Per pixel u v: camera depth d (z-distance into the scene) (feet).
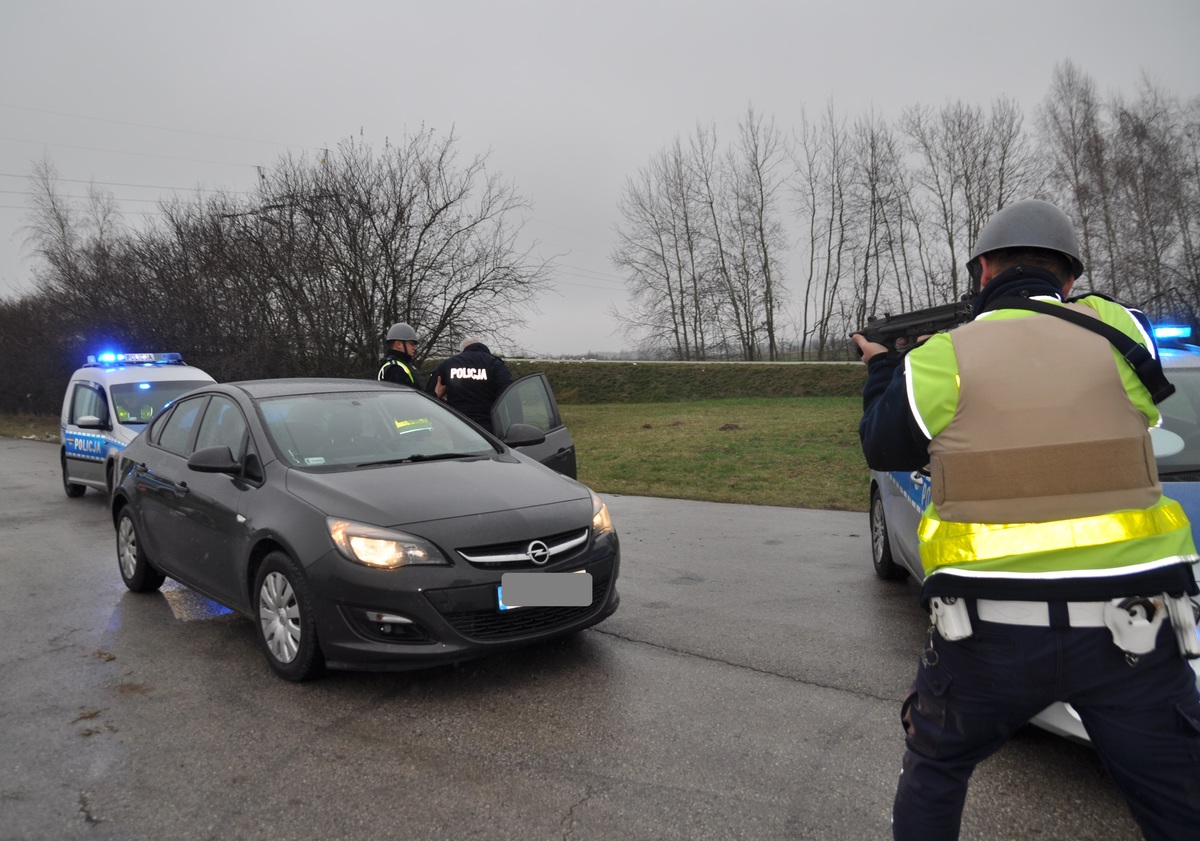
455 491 15.56
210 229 81.97
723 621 18.17
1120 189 112.88
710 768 11.60
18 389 116.37
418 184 71.67
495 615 14.40
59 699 14.44
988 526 6.86
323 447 17.34
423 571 13.99
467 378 25.79
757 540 27.07
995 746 7.30
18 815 10.64
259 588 15.64
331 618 14.25
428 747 12.39
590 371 133.69
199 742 12.68
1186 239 104.32
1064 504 6.72
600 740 12.52
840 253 165.07
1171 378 15.97
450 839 9.98
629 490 39.37
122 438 33.96
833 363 126.82
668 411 91.30
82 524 31.99
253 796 11.04
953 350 7.22
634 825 10.21
